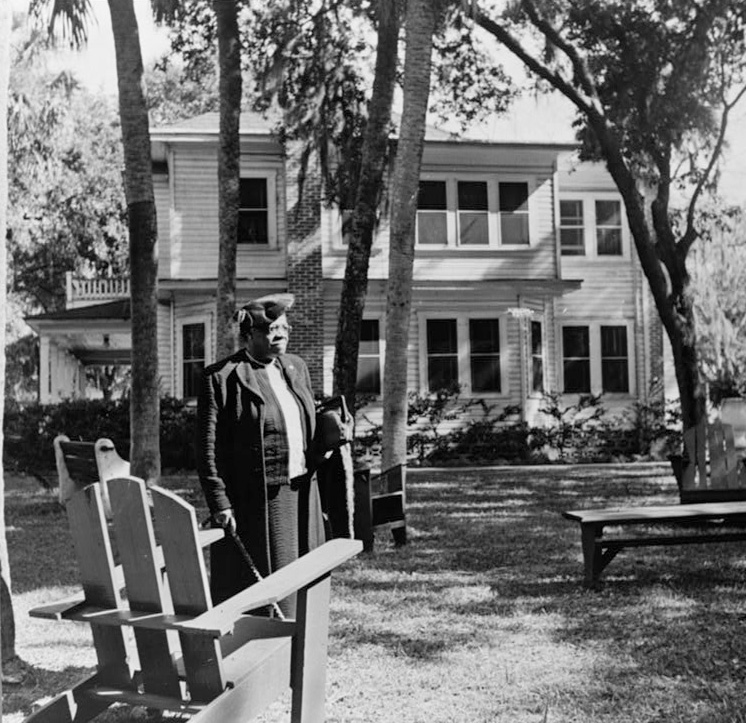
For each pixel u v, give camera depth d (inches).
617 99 714.2
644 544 302.5
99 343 1085.1
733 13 684.7
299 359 203.9
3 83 198.4
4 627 210.8
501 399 974.4
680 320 701.3
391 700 189.6
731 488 426.9
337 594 296.4
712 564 339.9
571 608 269.0
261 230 946.1
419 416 943.0
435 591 298.8
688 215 725.3
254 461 188.7
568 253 1057.5
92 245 1528.1
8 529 475.8
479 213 984.3
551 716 177.9
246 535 188.4
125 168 473.7
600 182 1069.1
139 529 146.0
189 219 933.8
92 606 152.1
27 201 1338.6
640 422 986.1
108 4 470.9
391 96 523.8
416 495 617.6
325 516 204.8
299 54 697.6
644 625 245.9
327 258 935.7
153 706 145.6
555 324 1044.5
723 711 177.0
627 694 189.6
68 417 882.1
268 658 152.8
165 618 140.6
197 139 916.0
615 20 702.5
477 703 186.7
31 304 1648.6
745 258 989.2
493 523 467.2
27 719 147.1
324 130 732.7
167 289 907.4
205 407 189.2
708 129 725.3
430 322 970.7
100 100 1581.0
